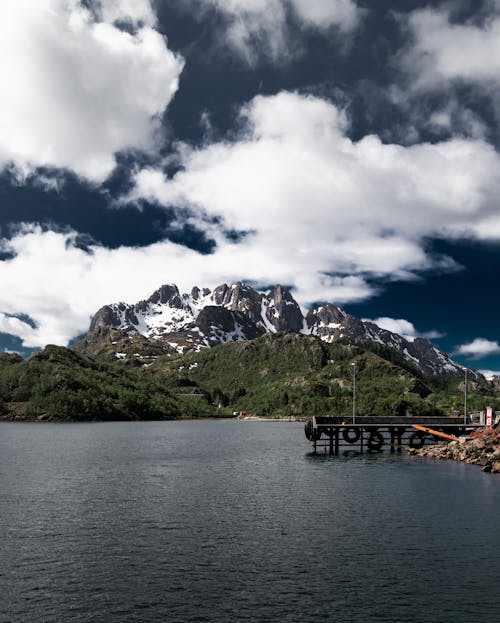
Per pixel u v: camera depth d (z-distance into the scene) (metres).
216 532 44.16
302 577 33.84
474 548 39.69
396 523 47.06
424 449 107.88
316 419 118.06
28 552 38.75
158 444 142.25
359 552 38.75
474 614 28.70
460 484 67.69
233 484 69.44
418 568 35.47
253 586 32.38
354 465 89.88
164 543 41.00
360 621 27.86
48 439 160.25
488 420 111.31
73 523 47.28
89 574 34.28
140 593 31.28
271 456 108.25
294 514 50.81
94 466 90.44
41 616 28.28
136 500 58.16
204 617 28.19
